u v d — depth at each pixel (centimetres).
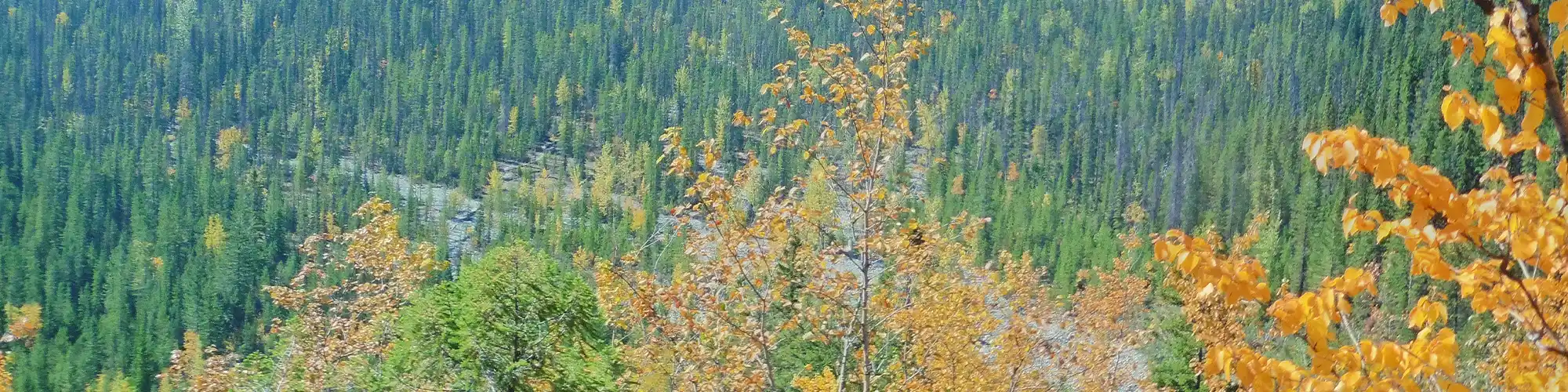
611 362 2206
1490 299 446
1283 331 445
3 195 15400
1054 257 9775
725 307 1240
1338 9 17925
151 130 19025
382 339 2123
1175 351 2506
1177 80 18988
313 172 19150
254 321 11331
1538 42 369
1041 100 18850
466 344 2083
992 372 1688
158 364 9881
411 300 2206
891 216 1268
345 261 2156
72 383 9581
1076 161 16225
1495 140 380
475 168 18925
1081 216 12681
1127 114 17362
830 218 1297
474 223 16350
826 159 1270
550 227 14488
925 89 19088
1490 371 1156
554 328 2156
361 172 18250
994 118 18438
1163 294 2573
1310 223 6750
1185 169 13075
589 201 16188
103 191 15862
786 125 1273
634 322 1350
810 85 1245
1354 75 13838
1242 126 12988
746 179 1254
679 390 1373
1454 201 396
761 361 1311
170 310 11162
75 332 11350
